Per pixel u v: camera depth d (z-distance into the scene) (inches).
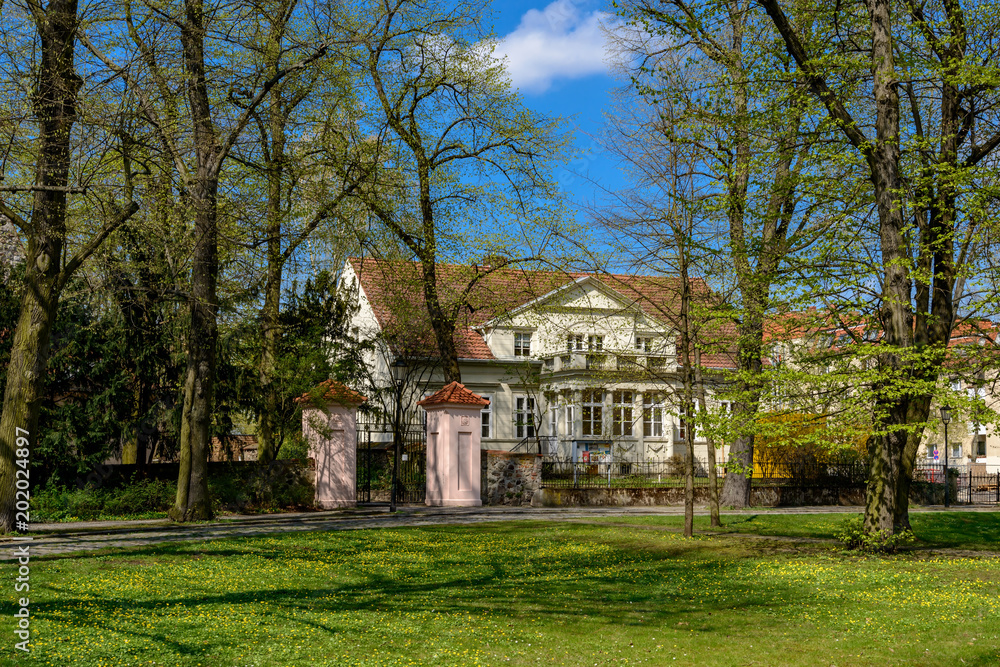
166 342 845.8
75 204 603.8
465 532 669.9
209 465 852.0
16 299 768.9
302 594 398.9
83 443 786.2
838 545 589.3
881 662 282.5
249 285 848.3
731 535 658.8
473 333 1665.8
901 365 502.0
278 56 690.2
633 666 278.2
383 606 371.2
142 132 603.2
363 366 1129.4
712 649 300.2
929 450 1875.0
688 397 643.5
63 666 261.9
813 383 504.4
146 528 662.5
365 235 845.2
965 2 592.4
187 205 657.0
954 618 341.4
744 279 588.7
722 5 590.2
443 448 949.8
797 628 335.9
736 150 608.4
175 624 320.8
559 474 1076.5
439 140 1064.8
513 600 392.8
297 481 881.5
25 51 575.5
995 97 572.4
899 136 538.6
